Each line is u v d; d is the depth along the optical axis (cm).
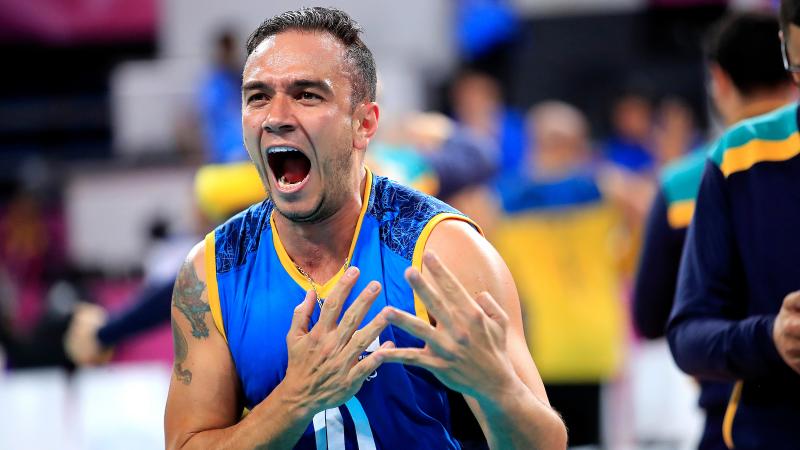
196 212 1672
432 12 3259
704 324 872
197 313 779
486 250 761
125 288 2455
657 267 1096
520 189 1838
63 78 3650
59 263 2688
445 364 690
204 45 3262
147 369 1956
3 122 3372
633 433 1884
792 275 852
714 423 980
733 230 884
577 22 3231
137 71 3100
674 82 3162
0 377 1836
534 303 1814
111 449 1825
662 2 3209
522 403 711
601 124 3184
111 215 2614
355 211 770
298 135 721
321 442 758
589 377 1816
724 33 1040
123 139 2964
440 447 768
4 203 3130
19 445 1802
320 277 765
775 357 809
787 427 864
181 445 761
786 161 865
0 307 2116
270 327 757
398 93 2934
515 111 3170
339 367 697
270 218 786
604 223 1823
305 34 739
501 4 3256
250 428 725
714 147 916
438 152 1595
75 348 1557
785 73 1025
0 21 3538
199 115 2695
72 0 3541
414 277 677
